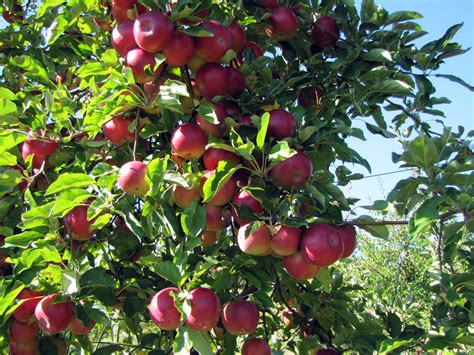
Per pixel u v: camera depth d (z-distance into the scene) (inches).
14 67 55.3
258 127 38.5
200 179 38.6
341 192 40.4
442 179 38.6
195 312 33.9
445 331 38.9
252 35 53.6
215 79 41.0
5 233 40.5
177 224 37.8
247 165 39.1
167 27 37.0
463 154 50.8
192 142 38.8
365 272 146.8
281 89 46.2
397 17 51.0
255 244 37.4
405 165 43.9
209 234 43.6
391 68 50.1
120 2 40.6
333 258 37.2
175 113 40.9
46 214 36.8
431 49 50.4
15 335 39.6
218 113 40.4
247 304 39.7
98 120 40.2
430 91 49.6
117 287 43.3
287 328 55.7
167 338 49.5
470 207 36.7
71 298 37.5
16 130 41.0
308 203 41.6
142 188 36.4
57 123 42.3
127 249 47.8
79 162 42.0
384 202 39.2
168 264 35.0
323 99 49.9
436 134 53.1
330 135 43.3
